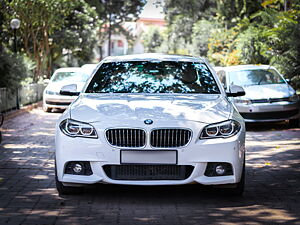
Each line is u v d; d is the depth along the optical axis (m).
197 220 5.38
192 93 6.96
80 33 33.94
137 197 6.38
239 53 23.41
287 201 6.19
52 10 27.08
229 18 31.89
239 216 5.54
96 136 5.92
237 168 5.96
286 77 16.58
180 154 5.83
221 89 7.08
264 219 5.43
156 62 7.57
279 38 16.86
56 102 19.88
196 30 44.41
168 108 6.18
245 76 14.61
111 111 6.12
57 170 6.09
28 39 31.12
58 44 33.16
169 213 5.65
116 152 5.86
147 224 5.23
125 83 7.14
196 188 6.86
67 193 6.44
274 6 23.52
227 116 6.11
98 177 5.92
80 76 20.67
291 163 8.87
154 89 7.00
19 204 6.00
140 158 5.84
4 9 26.41
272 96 13.61
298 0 17.53
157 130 5.86
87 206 5.93
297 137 12.18
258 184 7.19
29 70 22.88
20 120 16.89
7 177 7.61
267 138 12.12
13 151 10.16
